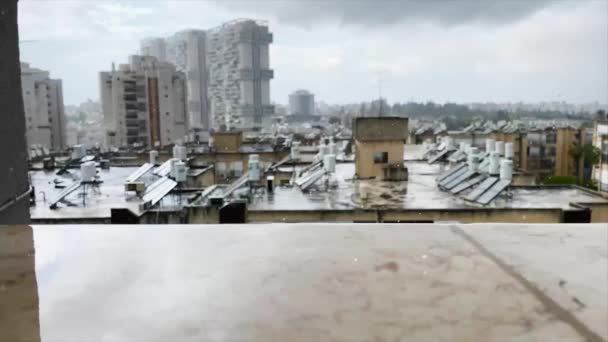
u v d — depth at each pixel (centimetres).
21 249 206
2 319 138
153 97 7900
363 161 2081
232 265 184
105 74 8256
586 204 1529
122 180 2130
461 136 5388
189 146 4075
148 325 135
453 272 174
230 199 1485
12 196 386
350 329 131
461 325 133
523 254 194
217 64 13688
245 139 4484
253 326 134
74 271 178
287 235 225
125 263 188
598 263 183
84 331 131
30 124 7006
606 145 5131
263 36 12950
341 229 233
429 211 1398
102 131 8844
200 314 142
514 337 126
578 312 141
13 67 393
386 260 188
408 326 133
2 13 372
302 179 1906
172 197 1653
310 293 156
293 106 15800
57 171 2469
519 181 2119
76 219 1293
